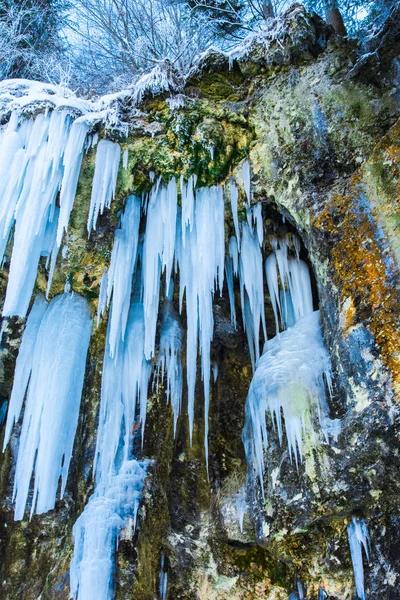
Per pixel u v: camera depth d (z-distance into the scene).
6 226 3.78
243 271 4.28
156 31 6.56
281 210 4.13
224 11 6.30
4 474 4.31
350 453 3.08
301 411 3.38
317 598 3.22
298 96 4.13
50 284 3.99
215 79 4.33
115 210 4.19
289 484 3.36
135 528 3.74
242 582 3.76
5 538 4.13
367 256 3.37
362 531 3.05
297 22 4.05
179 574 3.90
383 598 2.86
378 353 3.10
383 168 3.46
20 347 4.25
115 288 4.06
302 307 4.16
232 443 4.43
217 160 4.13
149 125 4.14
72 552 3.90
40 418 3.90
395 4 3.82
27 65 6.30
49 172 3.90
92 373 4.40
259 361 3.88
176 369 4.39
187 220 4.07
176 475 4.30
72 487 4.18
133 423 4.13
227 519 3.96
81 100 4.06
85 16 6.90
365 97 3.91
